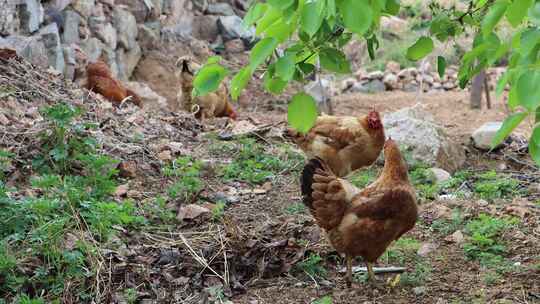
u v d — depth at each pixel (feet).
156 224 13.46
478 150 18.48
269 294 11.94
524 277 12.19
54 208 12.43
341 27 9.73
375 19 9.67
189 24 33.73
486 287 12.01
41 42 19.81
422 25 10.87
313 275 12.31
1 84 16.71
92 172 13.94
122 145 16.12
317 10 8.57
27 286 11.55
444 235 13.47
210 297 11.76
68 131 14.49
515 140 18.83
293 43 9.98
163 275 12.06
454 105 28.02
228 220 13.37
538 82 8.27
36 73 17.88
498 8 8.82
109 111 17.99
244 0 37.93
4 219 12.22
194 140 17.95
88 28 25.00
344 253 12.01
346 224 11.58
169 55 30.07
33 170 14.12
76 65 21.99
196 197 14.49
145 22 29.89
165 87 28.07
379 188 11.49
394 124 17.58
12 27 19.54
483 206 14.40
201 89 9.08
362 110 27.84
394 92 32.99
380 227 11.45
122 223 13.12
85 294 11.59
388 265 12.66
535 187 15.64
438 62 10.73
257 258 12.48
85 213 12.57
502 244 13.11
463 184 15.89
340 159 14.56
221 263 12.38
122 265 12.02
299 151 17.13
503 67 33.19
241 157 16.81
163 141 17.19
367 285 12.08
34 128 15.10
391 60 36.11
